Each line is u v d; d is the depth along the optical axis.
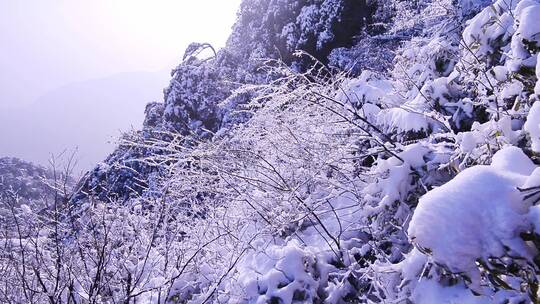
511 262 1.54
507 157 1.84
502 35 3.08
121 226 3.91
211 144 4.18
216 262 3.85
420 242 1.62
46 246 3.48
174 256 3.93
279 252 3.29
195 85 15.30
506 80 2.78
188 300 3.59
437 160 3.00
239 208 4.36
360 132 4.00
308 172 3.92
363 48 12.65
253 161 4.06
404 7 10.87
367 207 3.15
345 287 3.07
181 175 4.29
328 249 3.41
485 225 1.54
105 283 3.22
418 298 2.40
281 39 18.98
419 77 4.25
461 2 5.21
